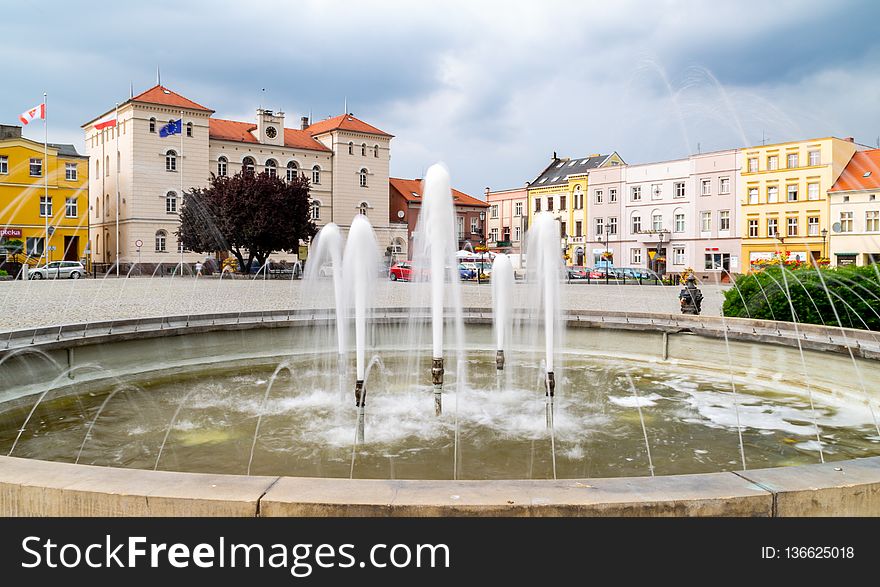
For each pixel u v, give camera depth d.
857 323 11.48
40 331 8.73
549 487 2.95
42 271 39.59
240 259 47.91
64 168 49.59
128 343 9.67
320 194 61.44
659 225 54.69
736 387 9.60
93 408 7.82
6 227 46.72
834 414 7.88
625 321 12.38
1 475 3.00
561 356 12.77
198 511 2.78
